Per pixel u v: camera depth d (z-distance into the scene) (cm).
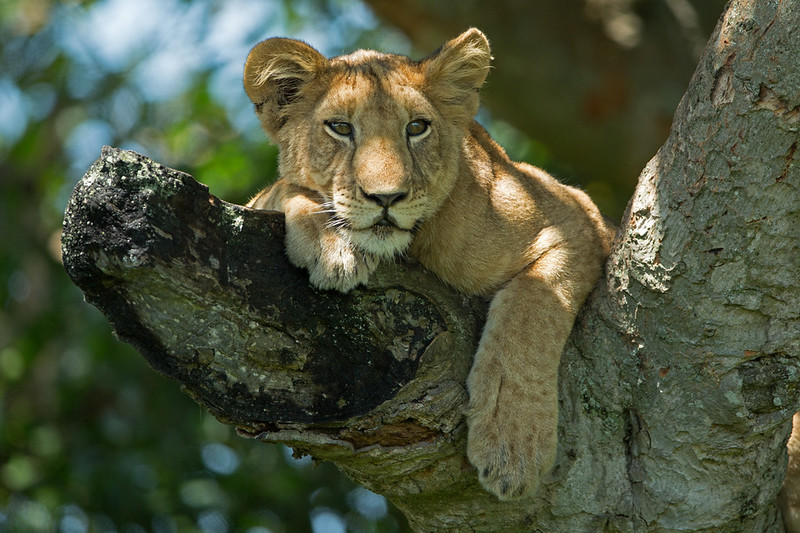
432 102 856
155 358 650
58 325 1702
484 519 764
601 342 750
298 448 702
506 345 754
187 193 622
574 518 755
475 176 844
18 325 1833
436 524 782
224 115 1842
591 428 752
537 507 755
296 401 672
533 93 1512
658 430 726
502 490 723
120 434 1562
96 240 601
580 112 1508
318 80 858
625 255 717
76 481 1533
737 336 675
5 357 1766
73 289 1689
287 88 877
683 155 662
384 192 760
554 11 1489
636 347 725
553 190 900
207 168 1659
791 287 652
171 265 615
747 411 689
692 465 726
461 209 819
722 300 666
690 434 714
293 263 670
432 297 723
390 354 689
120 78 1862
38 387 1745
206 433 1566
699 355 690
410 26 1506
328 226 717
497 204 836
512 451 725
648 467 739
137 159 609
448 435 707
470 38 865
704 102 644
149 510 1487
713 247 656
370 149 793
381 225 775
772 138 614
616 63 1484
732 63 625
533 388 744
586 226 864
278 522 1541
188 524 1490
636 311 716
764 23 609
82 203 602
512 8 1472
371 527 1548
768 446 723
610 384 742
